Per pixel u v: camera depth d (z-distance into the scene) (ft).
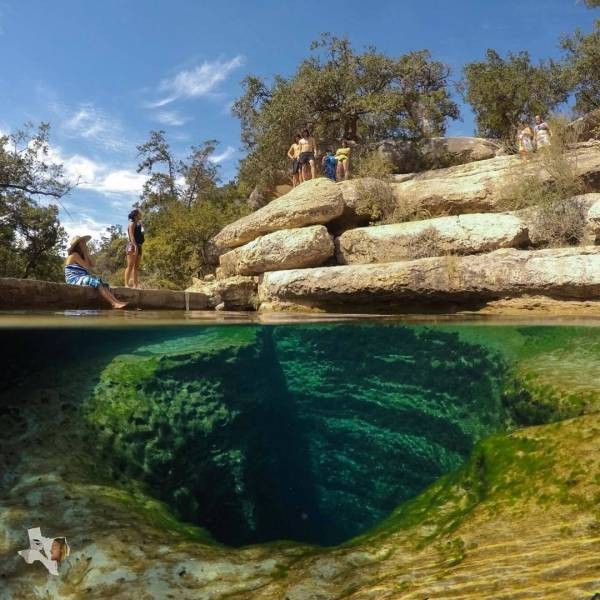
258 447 17.78
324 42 75.77
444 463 15.37
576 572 5.62
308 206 45.11
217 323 23.40
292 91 72.33
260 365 21.01
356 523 15.53
